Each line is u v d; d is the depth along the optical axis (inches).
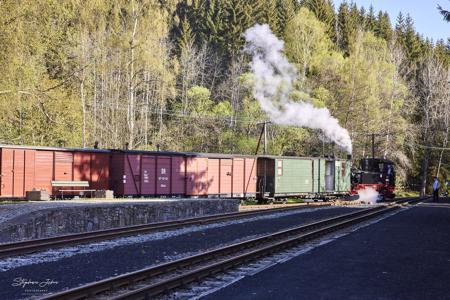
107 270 418.3
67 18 1466.5
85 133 1590.8
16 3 949.2
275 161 1438.2
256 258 466.6
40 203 844.0
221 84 2694.4
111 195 1088.8
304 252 510.3
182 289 342.3
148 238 632.4
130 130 1491.1
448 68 3181.6
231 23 2933.1
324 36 2272.4
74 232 735.1
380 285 365.1
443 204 1464.1
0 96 991.6
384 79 2374.5
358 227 766.5
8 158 993.5
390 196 1862.7
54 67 1492.4
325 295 332.8
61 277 386.9
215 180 1339.8
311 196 1581.0
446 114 2834.6
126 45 1439.5
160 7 1529.3
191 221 810.8
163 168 1213.7
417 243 583.8
